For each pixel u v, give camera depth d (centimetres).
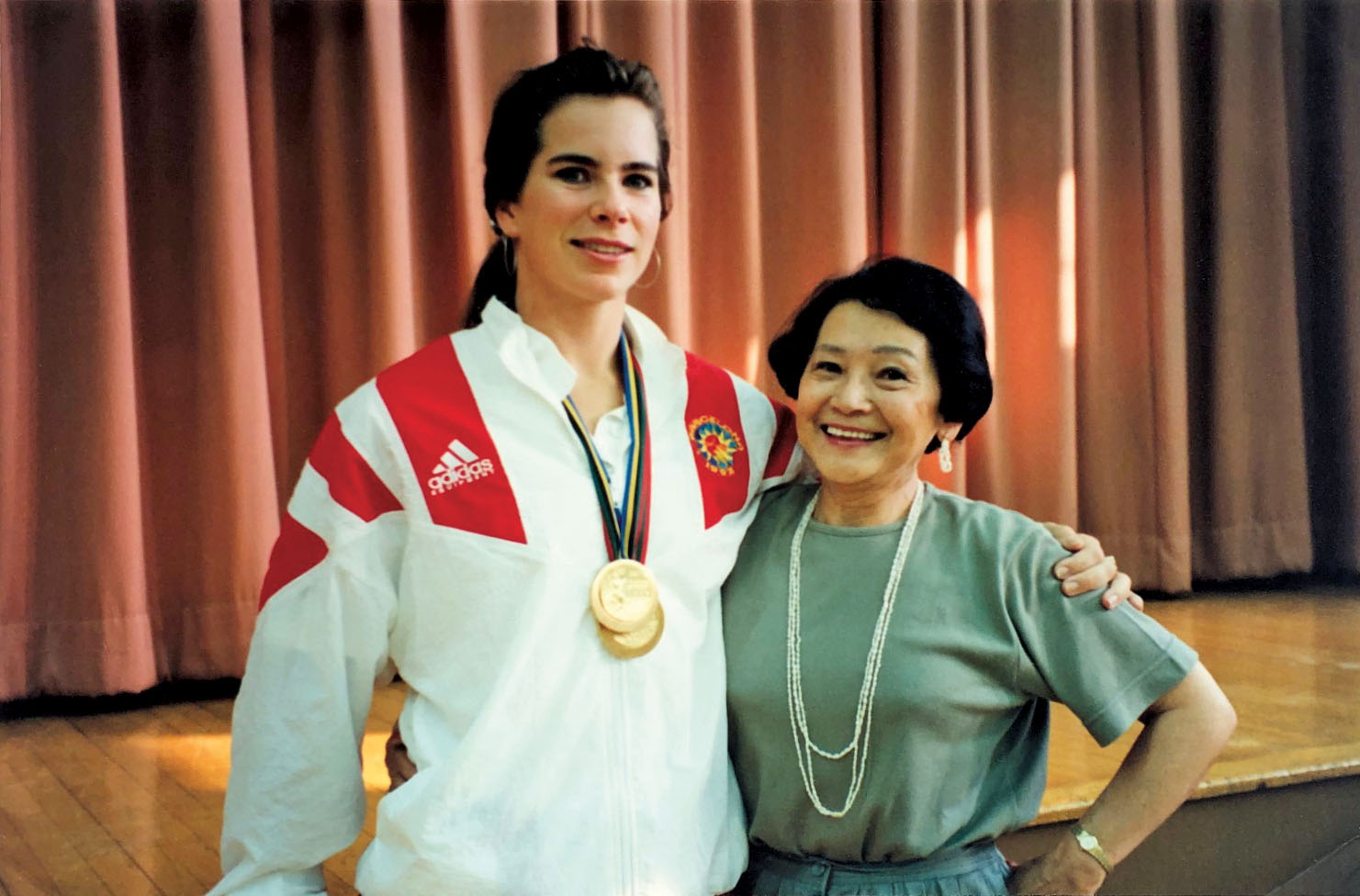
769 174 364
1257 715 252
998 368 403
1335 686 279
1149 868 206
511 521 123
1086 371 417
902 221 377
